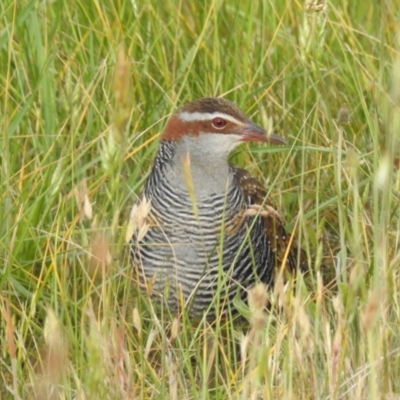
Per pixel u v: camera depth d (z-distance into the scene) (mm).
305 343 9352
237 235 11664
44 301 11914
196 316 11781
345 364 9711
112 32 14219
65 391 9414
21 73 13609
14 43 13930
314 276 12375
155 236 11625
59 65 14094
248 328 12344
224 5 14531
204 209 11516
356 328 10383
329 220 13477
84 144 12828
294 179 13758
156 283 11695
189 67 13375
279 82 14289
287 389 9047
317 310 9773
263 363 8516
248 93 13391
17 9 14109
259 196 12367
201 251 11547
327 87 14000
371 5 15211
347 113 9883
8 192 12008
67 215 12789
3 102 13422
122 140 8234
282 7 14945
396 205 11961
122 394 9531
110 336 9820
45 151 13023
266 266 12172
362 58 14391
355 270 9000
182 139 11609
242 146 13867
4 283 11586
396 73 8750
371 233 12375
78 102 13188
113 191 9305
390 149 9117
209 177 11547
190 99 13711
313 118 13820
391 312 10695
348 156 9312
